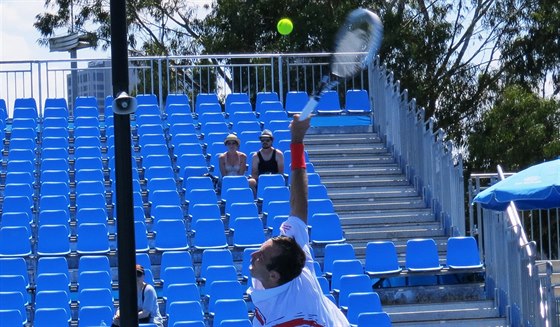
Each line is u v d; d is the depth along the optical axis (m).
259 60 54.69
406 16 60.44
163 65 52.91
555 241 40.97
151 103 36.91
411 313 27.36
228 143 31.59
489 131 55.88
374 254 27.98
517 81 60.56
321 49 56.88
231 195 30.22
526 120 53.78
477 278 29.02
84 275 25.27
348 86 46.12
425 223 31.97
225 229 29.86
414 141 33.69
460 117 60.28
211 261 26.95
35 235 29.03
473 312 27.53
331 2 58.38
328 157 35.28
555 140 52.50
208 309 25.52
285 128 35.59
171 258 26.67
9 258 26.41
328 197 32.44
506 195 25.31
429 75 59.81
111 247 28.83
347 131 36.78
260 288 8.77
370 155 35.50
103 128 36.25
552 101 54.50
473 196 31.45
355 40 9.21
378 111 36.75
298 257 8.53
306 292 8.55
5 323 22.78
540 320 24.56
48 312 23.03
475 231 31.62
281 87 37.41
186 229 29.81
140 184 32.19
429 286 28.22
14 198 29.41
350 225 31.89
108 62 38.41
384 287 28.17
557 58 59.88
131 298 14.11
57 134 34.75
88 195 30.05
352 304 24.58
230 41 59.00
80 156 33.47
